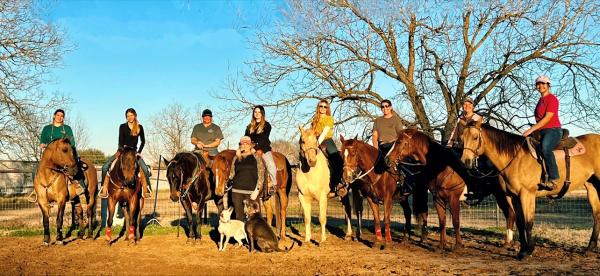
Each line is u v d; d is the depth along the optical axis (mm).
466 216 17672
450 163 9398
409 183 10469
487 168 9562
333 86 21734
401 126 11023
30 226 14500
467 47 20984
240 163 9891
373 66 21891
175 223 15398
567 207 21000
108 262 8727
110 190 10398
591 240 9258
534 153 8430
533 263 8281
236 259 8914
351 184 10625
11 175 25656
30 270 8109
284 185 10977
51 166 10312
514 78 20719
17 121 21812
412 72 22125
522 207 8539
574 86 19656
